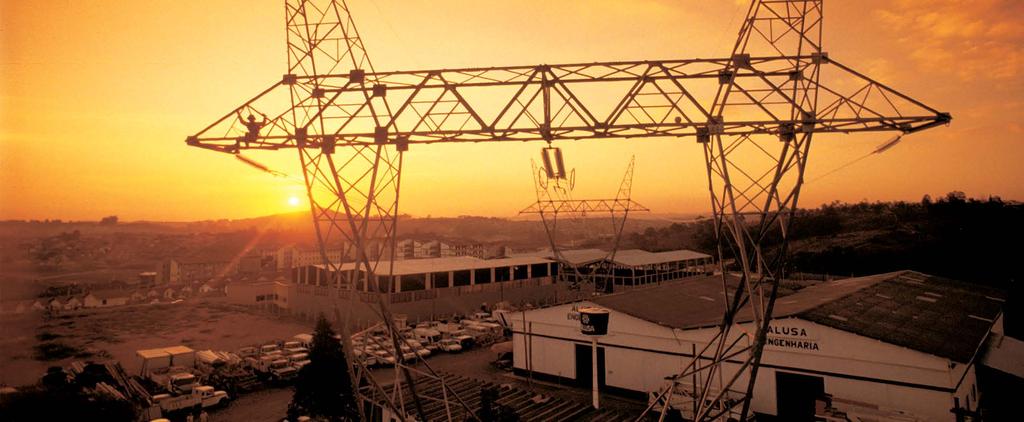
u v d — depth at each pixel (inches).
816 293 1544.0
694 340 1190.9
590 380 1368.1
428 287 2468.0
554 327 1450.5
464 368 1637.6
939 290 1546.5
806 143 540.7
